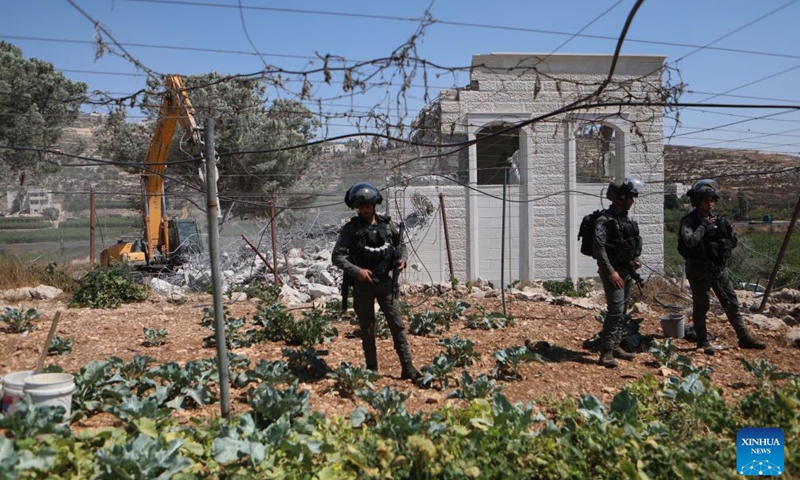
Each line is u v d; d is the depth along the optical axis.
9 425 4.12
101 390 5.32
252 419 4.65
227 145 18.81
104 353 7.66
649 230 19.16
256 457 3.95
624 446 4.12
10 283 13.75
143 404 4.73
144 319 10.14
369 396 5.17
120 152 18.56
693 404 5.09
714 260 7.78
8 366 6.96
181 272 17.19
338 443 4.45
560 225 19.38
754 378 6.60
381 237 6.31
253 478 3.74
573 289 16.03
